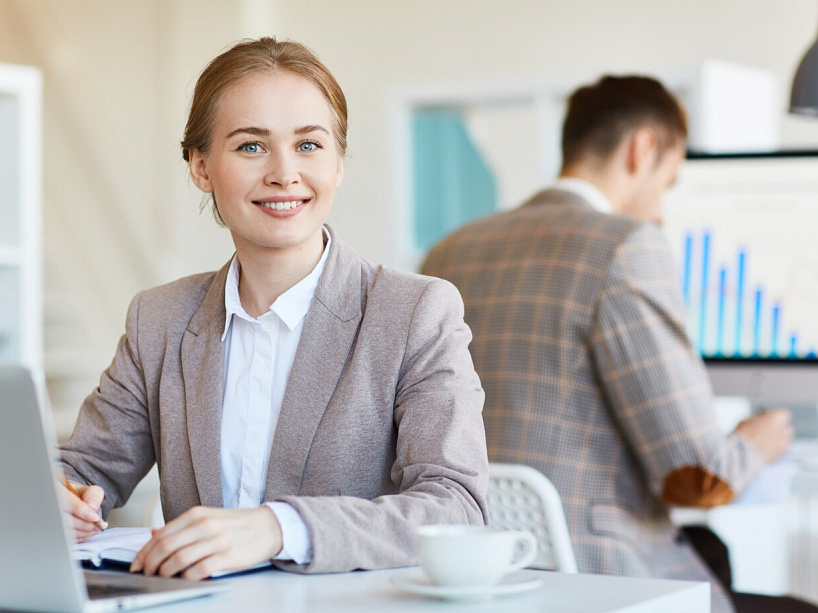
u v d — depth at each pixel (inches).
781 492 84.4
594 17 204.8
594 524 76.6
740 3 196.4
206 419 55.4
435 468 49.4
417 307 54.5
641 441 76.7
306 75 54.1
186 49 219.1
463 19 213.2
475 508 49.1
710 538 92.9
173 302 59.7
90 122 216.2
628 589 41.6
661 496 77.9
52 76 209.2
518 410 79.0
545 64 208.1
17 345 129.9
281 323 55.8
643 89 89.7
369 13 218.8
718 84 176.7
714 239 112.1
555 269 80.3
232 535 42.7
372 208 217.9
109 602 37.1
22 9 209.8
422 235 215.9
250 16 220.8
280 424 53.7
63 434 171.9
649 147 89.3
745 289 111.0
